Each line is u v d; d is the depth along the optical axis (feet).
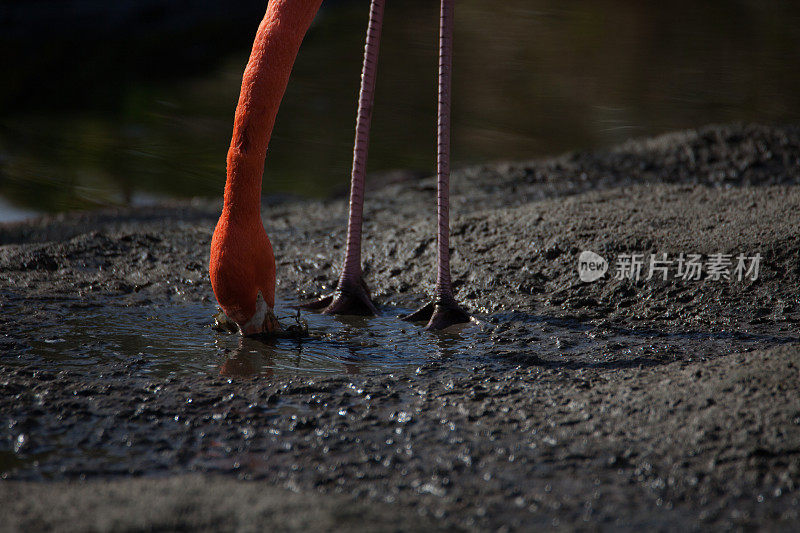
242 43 69.36
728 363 15.29
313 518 10.53
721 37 73.87
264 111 16.05
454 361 17.19
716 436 12.71
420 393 15.44
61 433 13.75
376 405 14.89
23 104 51.31
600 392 15.01
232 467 12.56
